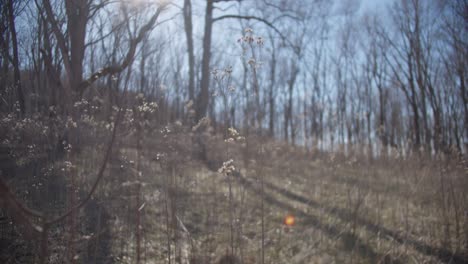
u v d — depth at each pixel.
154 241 3.68
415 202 5.52
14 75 3.14
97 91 3.26
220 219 4.45
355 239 4.21
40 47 3.29
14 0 3.03
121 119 3.24
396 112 14.92
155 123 4.28
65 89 3.24
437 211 4.98
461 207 4.91
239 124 4.46
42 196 3.05
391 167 6.74
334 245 4.09
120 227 3.66
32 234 2.63
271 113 13.70
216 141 7.05
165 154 3.63
